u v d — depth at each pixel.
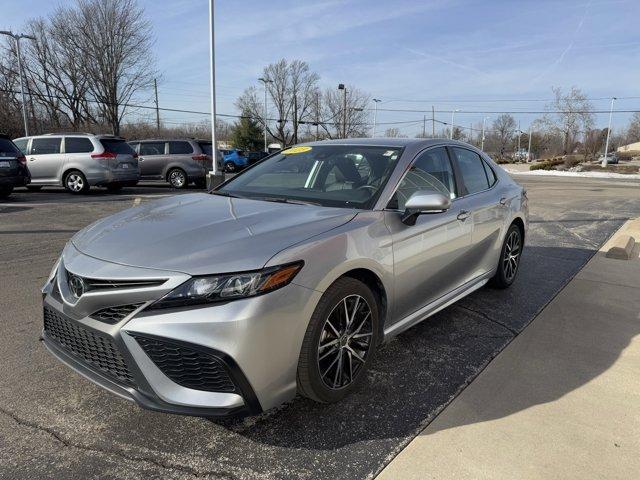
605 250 7.07
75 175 14.01
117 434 2.60
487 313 4.41
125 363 2.34
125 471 2.31
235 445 2.52
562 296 4.91
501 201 4.66
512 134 99.25
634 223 9.58
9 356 3.46
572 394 3.05
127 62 41.72
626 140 94.75
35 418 2.72
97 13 39.56
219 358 2.25
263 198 3.50
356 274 2.91
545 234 8.43
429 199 3.06
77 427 2.65
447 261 3.74
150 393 2.31
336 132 70.19
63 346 2.71
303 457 2.43
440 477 2.29
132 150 15.05
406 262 3.21
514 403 2.94
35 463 2.36
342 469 2.34
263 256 2.39
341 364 2.80
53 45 41.06
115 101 41.78
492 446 2.53
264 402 2.41
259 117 67.12
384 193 3.25
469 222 4.01
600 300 4.80
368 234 2.91
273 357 2.38
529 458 2.44
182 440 2.55
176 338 2.24
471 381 3.20
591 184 24.03
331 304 2.63
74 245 2.80
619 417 2.81
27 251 6.64
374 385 3.13
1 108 36.66
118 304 2.35
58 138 14.12
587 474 2.33
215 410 2.31
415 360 3.48
